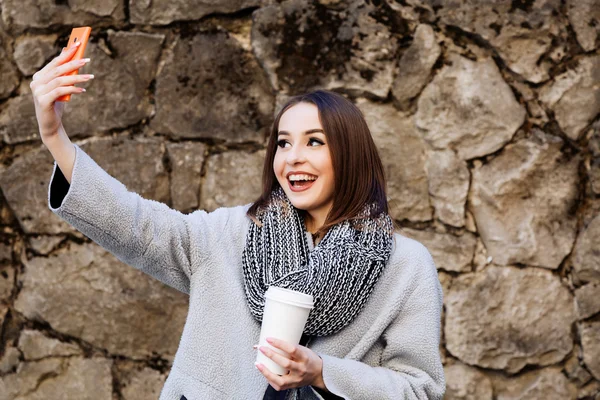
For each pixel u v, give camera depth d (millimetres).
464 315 2922
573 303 2914
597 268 2887
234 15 3035
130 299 3057
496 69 2945
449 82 2945
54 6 3125
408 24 2959
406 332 1780
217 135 3029
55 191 1638
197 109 3043
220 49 3031
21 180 3141
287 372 1527
